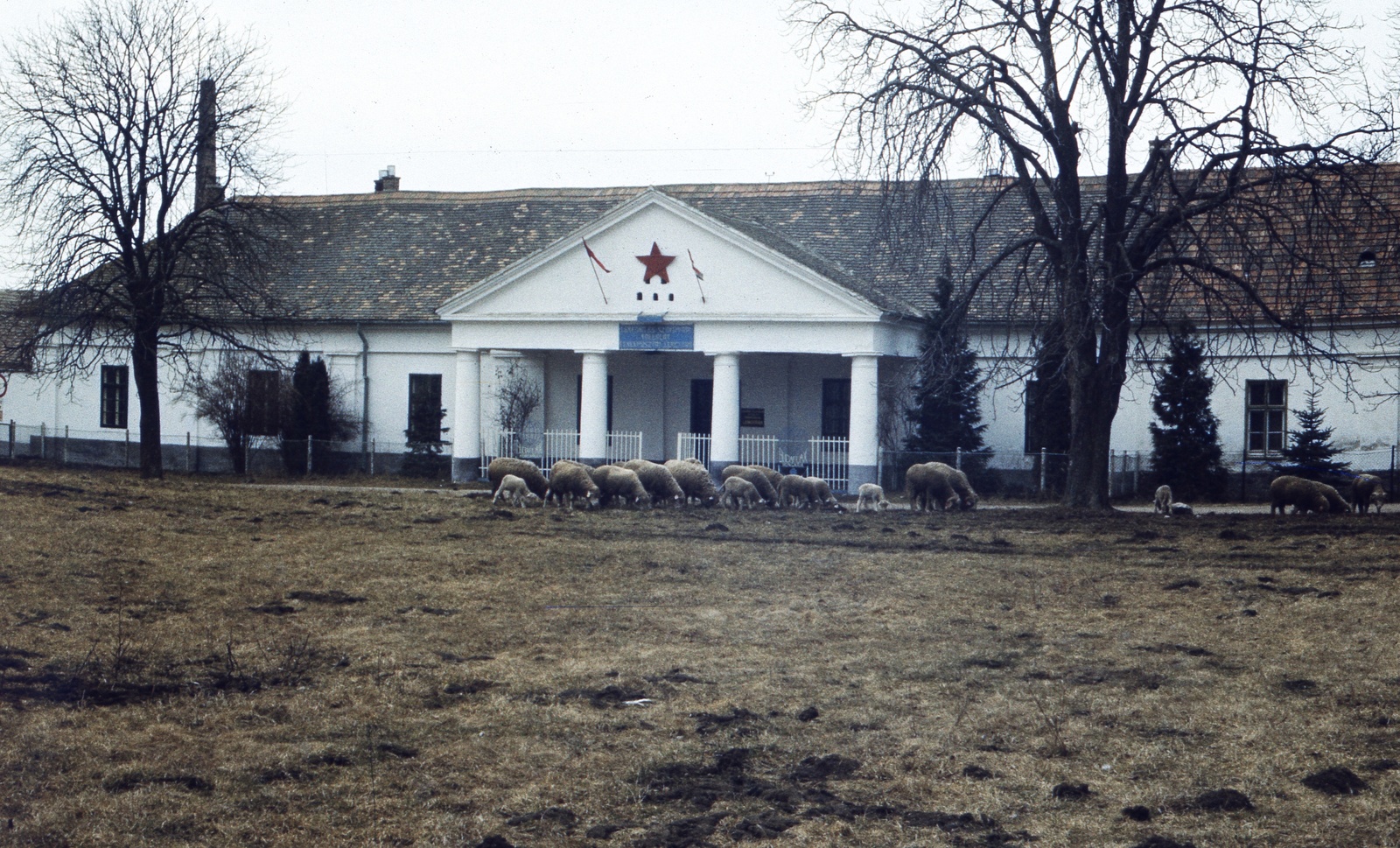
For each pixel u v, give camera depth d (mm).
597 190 48781
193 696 11398
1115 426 37031
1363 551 19875
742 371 41344
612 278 38562
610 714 11148
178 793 8906
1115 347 26875
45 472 31109
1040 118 27016
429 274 45969
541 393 43000
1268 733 10328
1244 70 24859
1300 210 26672
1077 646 13797
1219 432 35625
